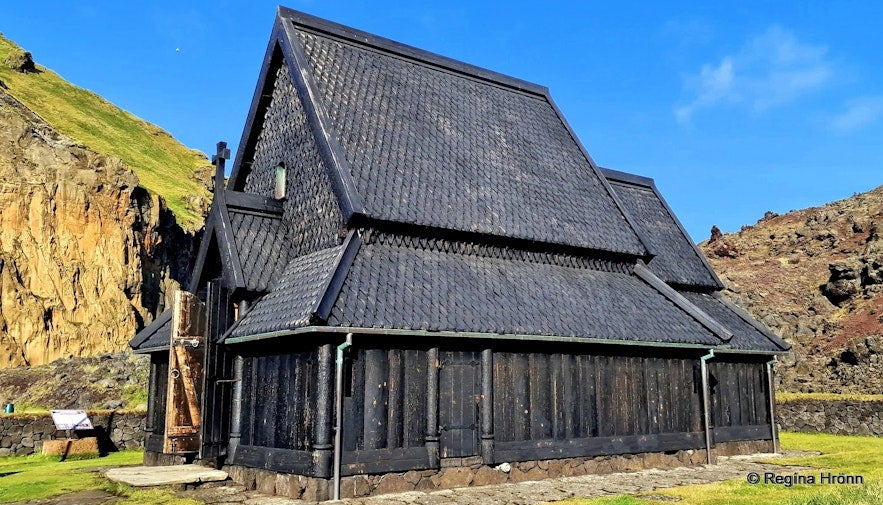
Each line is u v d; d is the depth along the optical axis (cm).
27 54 9019
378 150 1994
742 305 5256
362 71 2233
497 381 1741
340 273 1609
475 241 1986
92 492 1587
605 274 2253
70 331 4788
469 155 2225
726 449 2302
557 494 1558
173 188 7556
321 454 1462
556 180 2394
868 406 3067
